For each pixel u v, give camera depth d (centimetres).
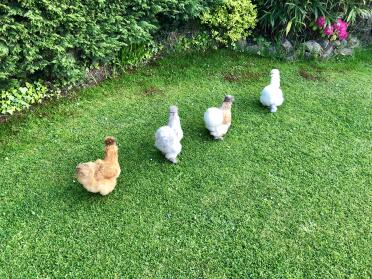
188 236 161
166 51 291
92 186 168
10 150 199
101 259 151
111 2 234
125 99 244
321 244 159
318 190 185
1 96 220
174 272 147
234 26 291
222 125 207
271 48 306
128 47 262
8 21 197
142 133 217
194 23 296
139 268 148
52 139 208
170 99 247
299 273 149
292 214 172
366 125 233
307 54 306
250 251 156
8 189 178
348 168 199
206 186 184
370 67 306
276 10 297
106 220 166
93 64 247
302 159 204
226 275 147
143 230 162
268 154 206
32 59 212
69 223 164
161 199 177
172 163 197
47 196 175
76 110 230
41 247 154
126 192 180
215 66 285
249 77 277
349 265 152
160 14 274
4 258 149
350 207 177
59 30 221
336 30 303
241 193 182
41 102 232
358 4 313
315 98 257
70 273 145
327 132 226
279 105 244
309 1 297
